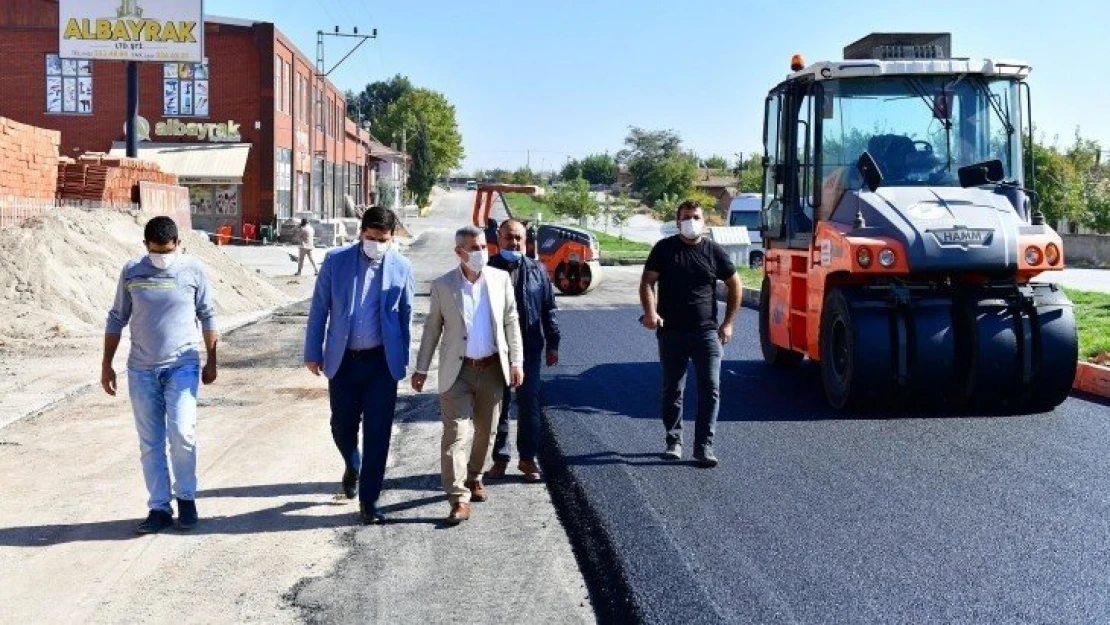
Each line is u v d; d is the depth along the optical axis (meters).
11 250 17.50
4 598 5.79
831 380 10.74
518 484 8.12
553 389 12.06
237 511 7.40
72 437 9.61
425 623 5.43
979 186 11.02
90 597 5.80
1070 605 5.55
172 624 5.43
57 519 7.20
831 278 10.89
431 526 7.05
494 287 7.34
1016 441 9.22
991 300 10.28
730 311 8.61
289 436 9.80
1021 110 11.27
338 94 72.81
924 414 10.44
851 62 11.15
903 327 10.21
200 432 10.02
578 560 6.36
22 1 48.22
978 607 5.53
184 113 49.94
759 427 9.91
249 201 50.41
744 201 39.28
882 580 5.93
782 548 6.46
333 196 72.00
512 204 121.88
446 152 147.50
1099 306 19.03
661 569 6.12
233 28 49.59
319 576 6.11
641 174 128.38
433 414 10.68
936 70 11.16
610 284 30.78
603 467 8.48
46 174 22.09
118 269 19.33
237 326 19.06
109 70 49.09
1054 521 6.95
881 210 10.47
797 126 12.14
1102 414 10.37
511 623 5.43
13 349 14.80
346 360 7.11
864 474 8.16
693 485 7.90
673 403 8.70
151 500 6.97
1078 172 53.03
